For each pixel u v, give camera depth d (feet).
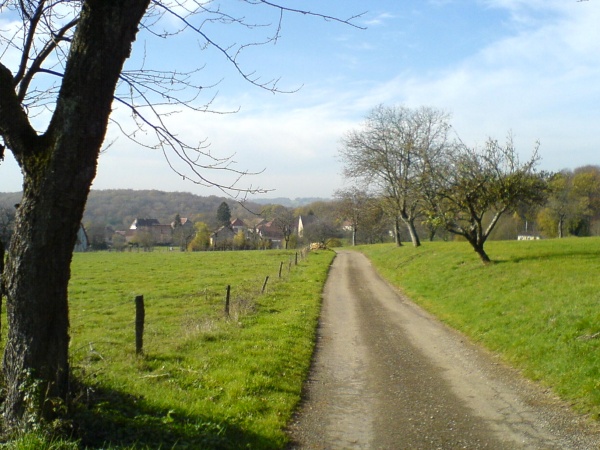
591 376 32.24
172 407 26.20
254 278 115.85
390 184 170.19
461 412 30.35
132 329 55.47
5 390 20.17
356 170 172.76
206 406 27.84
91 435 20.30
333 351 47.55
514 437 26.17
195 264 162.09
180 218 287.48
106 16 19.69
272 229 286.87
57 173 19.45
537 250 95.71
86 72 19.63
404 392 34.71
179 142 23.71
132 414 23.57
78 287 102.22
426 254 128.67
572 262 74.90
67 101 19.60
